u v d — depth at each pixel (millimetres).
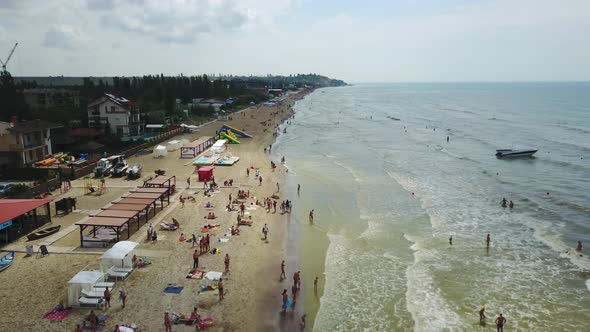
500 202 50125
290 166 69500
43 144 60188
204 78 185375
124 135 86875
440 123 137375
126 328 22406
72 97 116562
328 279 30594
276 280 29656
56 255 31219
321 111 187875
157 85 140625
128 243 29703
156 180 49000
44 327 22547
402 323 25391
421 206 48562
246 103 198000
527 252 35750
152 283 27750
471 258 34625
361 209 47312
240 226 39344
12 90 83375
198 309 25094
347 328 24672
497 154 78500
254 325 24125
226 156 72625
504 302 27984
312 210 46219
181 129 102375
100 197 46219
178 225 38125
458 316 26266
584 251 35844
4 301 24891
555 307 27281
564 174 64250
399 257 34750
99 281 26766
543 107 196625
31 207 35188
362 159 76875
